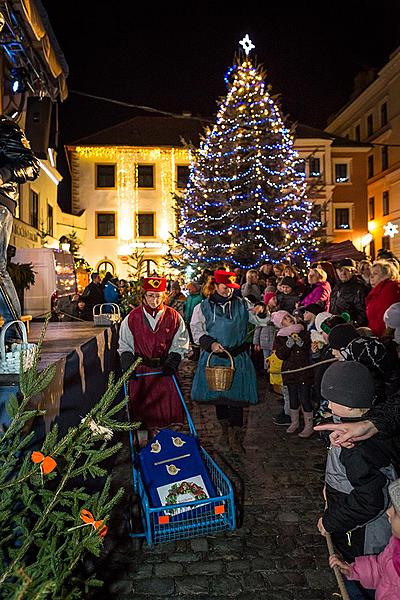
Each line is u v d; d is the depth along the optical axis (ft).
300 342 20.97
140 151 120.98
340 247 69.92
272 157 67.46
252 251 66.59
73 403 12.73
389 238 119.55
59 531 6.84
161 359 17.22
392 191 118.11
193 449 13.93
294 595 10.97
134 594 11.03
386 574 7.09
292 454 19.39
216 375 17.22
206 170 70.33
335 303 26.43
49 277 37.88
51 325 24.49
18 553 6.30
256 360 35.94
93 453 7.32
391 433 8.16
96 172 120.57
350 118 142.92
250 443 20.79
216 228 70.79
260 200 67.00
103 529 6.75
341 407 8.77
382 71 116.78
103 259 120.16
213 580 11.50
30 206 68.59
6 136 14.69
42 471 6.39
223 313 18.43
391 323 14.08
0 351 9.18
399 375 10.91
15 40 24.97
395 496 6.64
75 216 116.37
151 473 13.37
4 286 14.20
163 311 17.40
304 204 70.03
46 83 30.37
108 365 20.54
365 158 124.47
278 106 72.08
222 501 13.25
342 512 8.16
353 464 8.05
